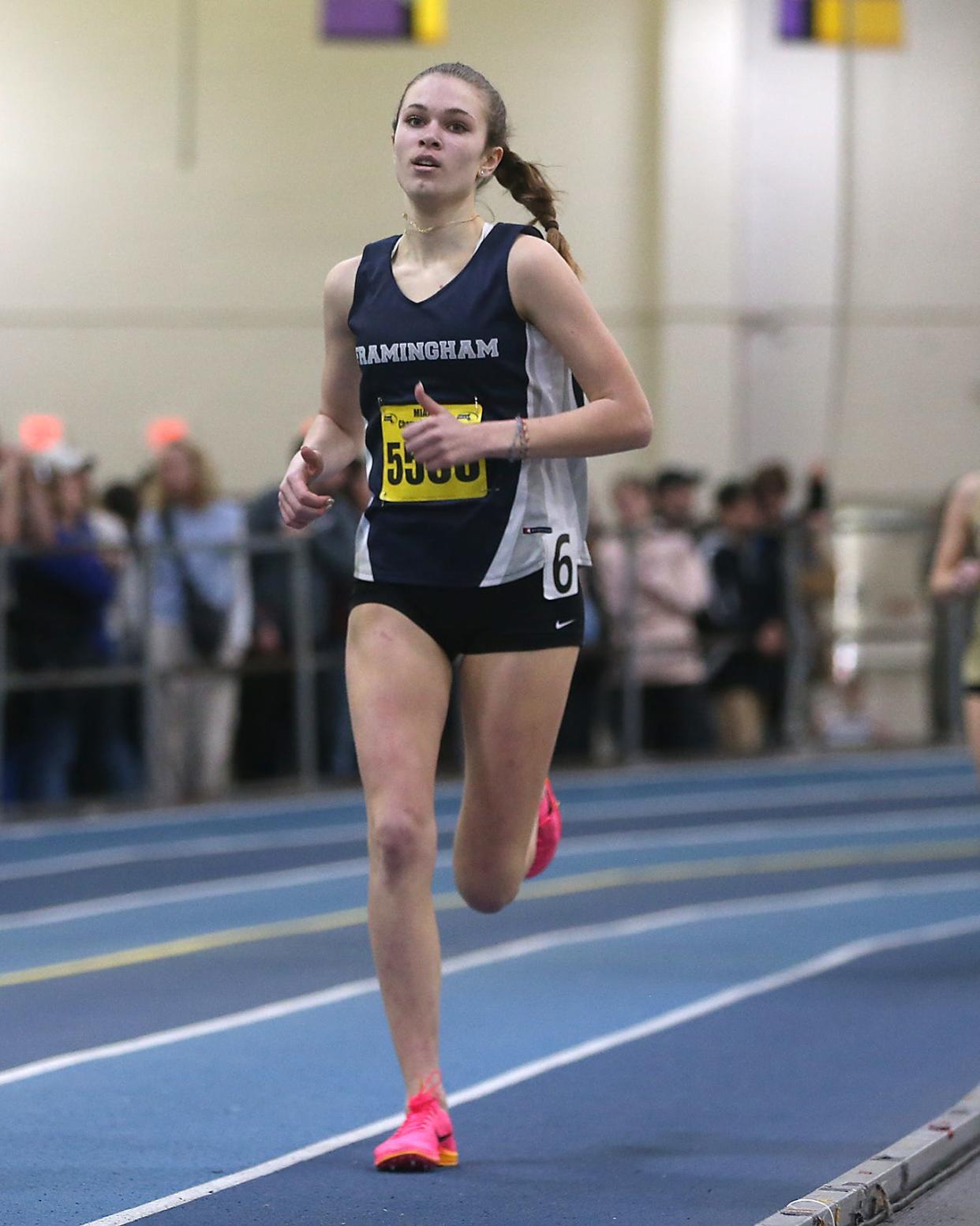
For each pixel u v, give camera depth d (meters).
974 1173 10.62
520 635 10.29
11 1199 9.91
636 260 47.12
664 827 29.11
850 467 43.91
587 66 47.19
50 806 28.55
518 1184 10.27
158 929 20.28
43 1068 13.38
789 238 46.53
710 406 46.72
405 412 10.30
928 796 32.72
